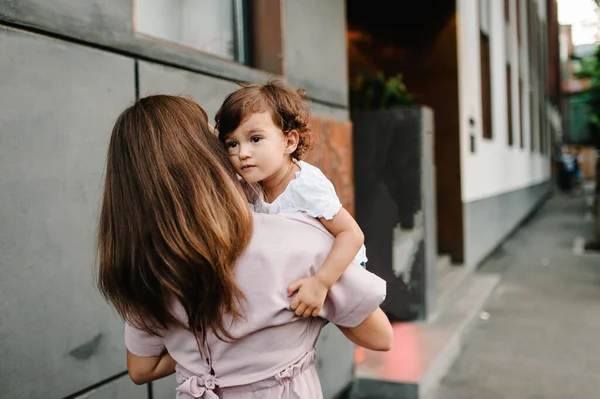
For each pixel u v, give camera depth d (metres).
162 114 1.38
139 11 3.08
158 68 2.69
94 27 2.34
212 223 1.29
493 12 12.73
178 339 1.43
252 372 1.39
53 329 2.17
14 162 2.00
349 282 1.46
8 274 1.99
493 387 5.10
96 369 2.37
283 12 3.86
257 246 1.37
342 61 4.84
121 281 1.34
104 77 2.38
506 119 14.61
